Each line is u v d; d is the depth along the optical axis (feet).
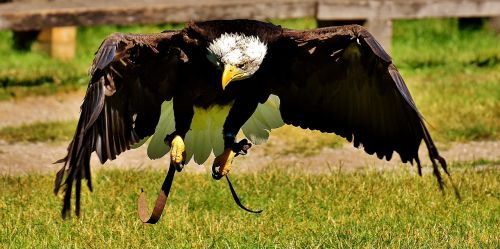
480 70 78.69
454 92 69.36
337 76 34.30
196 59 33.09
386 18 73.36
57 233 38.91
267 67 33.86
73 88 72.74
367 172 48.55
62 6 72.08
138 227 39.75
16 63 81.61
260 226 40.04
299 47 33.40
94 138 31.60
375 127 34.30
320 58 33.81
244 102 34.24
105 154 32.24
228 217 41.42
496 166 52.19
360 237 37.65
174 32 32.71
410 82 73.46
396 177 47.24
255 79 33.88
